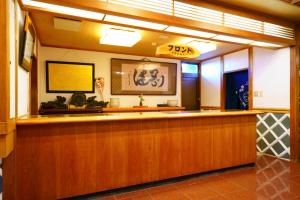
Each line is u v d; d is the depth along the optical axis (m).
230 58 5.47
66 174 2.42
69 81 4.91
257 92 4.73
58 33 3.92
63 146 2.40
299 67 3.97
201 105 6.54
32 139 2.28
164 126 2.94
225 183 2.95
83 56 5.07
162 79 5.96
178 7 2.70
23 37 2.33
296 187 2.78
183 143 3.08
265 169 3.54
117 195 2.61
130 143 2.73
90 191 2.52
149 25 2.78
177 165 3.03
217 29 2.98
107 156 2.61
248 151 3.66
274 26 3.58
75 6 2.20
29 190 2.28
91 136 2.52
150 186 2.87
